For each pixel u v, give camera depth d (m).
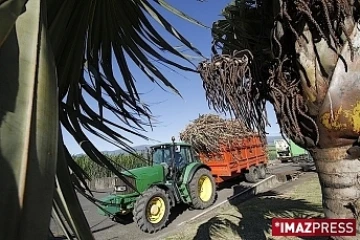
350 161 1.43
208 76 1.87
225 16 1.97
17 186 0.57
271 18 1.76
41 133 0.60
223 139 11.53
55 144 0.62
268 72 1.74
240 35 1.89
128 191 7.50
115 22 1.47
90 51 1.48
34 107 0.60
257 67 1.80
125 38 1.53
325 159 1.48
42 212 0.59
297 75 1.50
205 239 6.07
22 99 0.59
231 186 12.44
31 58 0.61
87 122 1.38
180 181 9.08
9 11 0.55
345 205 1.44
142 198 7.38
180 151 9.47
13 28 0.61
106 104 1.49
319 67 1.41
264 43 1.80
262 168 13.52
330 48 1.37
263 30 1.81
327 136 1.43
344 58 1.36
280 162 18.28
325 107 1.40
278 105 1.57
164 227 7.62
